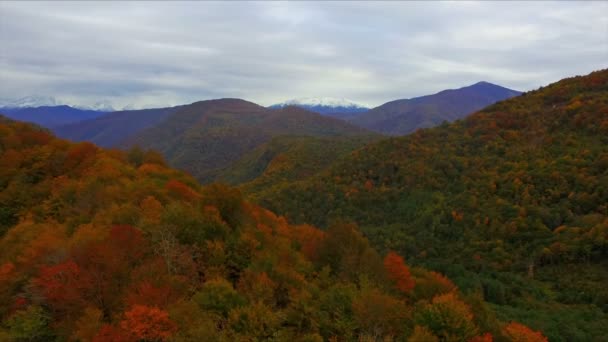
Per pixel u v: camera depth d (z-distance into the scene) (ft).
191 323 61.52
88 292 68.90
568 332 141.38
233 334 63.16
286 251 107.65
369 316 71.72
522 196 251.80
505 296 187.21
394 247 258.57
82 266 73.56
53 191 133.80
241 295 77.20
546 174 255.09
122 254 75.46
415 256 247.50
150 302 64.39
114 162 155.43
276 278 86.22
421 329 66.69
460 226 258.37
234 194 121.60
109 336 57.41
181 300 66.74
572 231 214.28
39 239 90.38
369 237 273.95
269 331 66.23
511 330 92.02
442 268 220.43
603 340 137.80
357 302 73.61
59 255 78.48
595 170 241.96
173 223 92.38
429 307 74.54
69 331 63.67
